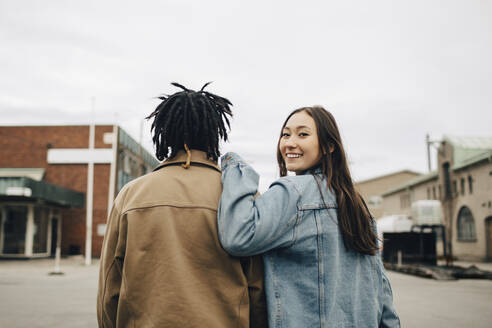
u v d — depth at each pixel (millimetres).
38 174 29547
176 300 1440
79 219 29391
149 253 1499
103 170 29688
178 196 1563
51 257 27344
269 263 1612
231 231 1479
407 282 13500
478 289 11500
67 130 30234
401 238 21281
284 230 1562
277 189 1601
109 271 1598
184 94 1769
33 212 25078
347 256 1648
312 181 1679
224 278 1522
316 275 1589
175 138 1707
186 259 1491
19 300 8938
